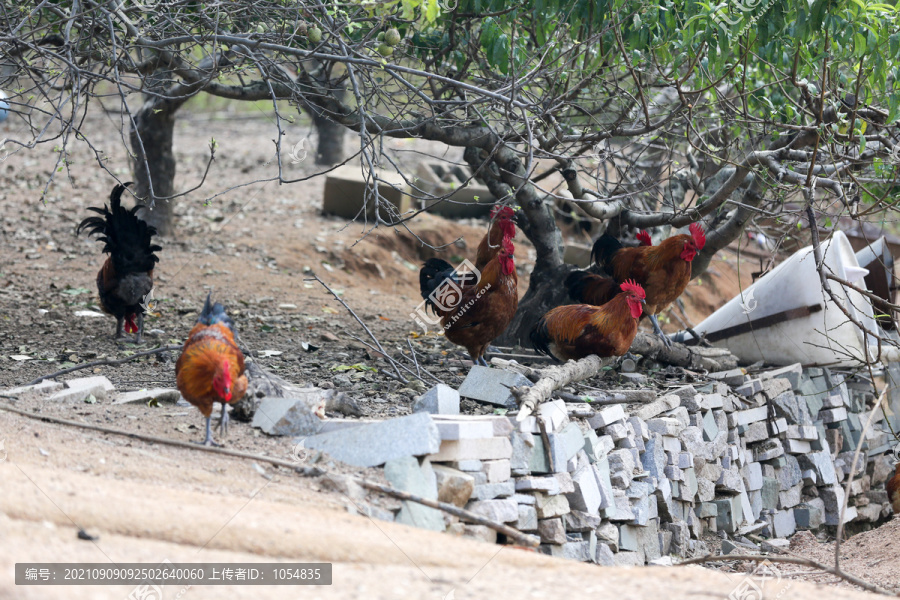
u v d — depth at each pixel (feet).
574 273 26.73
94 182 51.85
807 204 20.03
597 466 18.57
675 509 21.26
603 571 12.49
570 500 17.66
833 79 21.98
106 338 26.40
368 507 13.82
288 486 14.03
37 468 12.69
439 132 23.47
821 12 18.48
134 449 14.87
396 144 48.57
